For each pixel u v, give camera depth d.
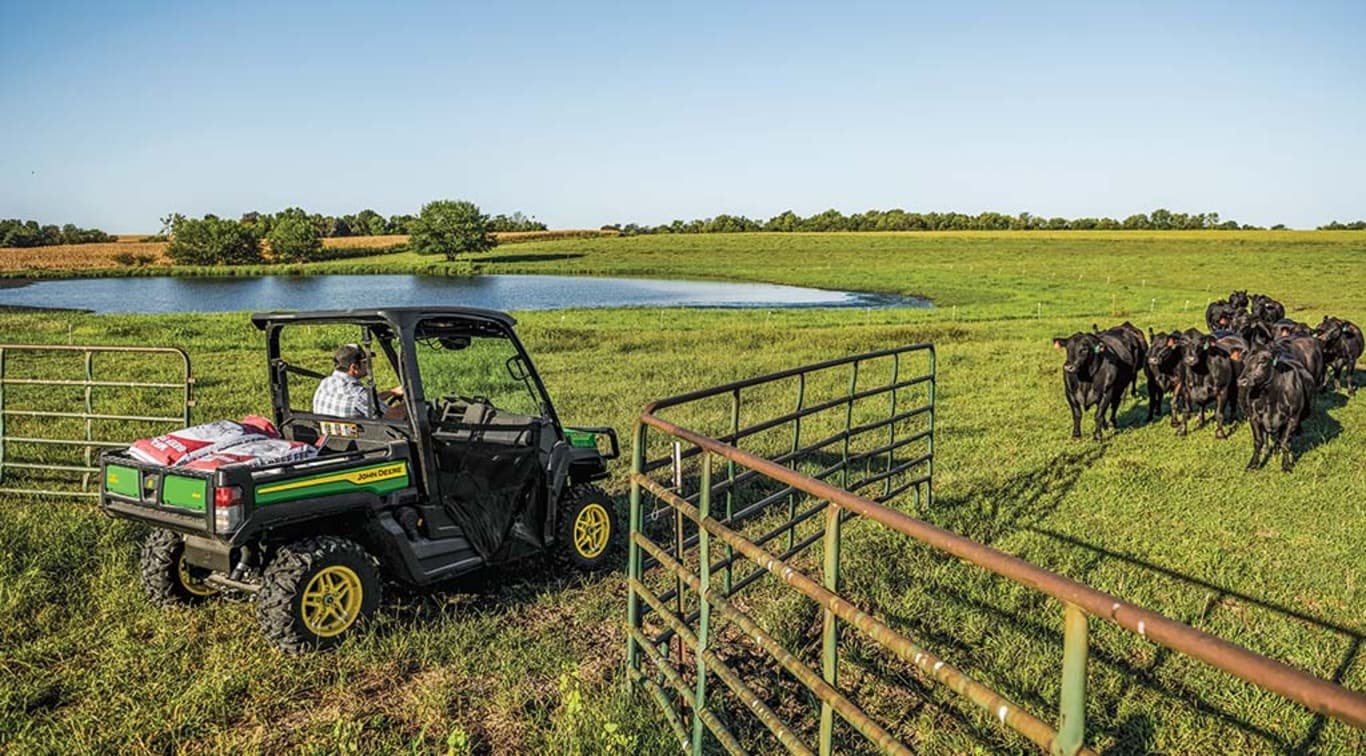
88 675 4.74
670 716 4.02
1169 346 12.50
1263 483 9.29
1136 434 12.26
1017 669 4.80
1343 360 16.23
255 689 4.66
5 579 5.85
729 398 14.64
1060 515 7.95
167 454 5.05
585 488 6.69
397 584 6.14
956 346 23.28
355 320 5.76
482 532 5.89
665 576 6.38
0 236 141.25
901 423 12.35
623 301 53.28
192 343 22.16
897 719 4.42
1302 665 4.98
